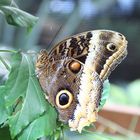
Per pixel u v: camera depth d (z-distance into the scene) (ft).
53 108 1.39
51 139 1.49
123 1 5.75
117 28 5.82
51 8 5.58
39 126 1.36
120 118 3.10
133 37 5.76
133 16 5.72
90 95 1.40
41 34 5.40
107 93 1.60
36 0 5.48
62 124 1.47
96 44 1.42
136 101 4.15
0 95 1.35
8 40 5.51
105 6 5.75
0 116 1.34
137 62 5.69
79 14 5.72
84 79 1.42
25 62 1.40
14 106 1.36
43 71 1.40
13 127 1.33
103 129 2.86
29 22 1.56
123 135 2.89
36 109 1.36
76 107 1.40
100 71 1.41
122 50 1.40
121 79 5.66
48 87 1.40
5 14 1.55
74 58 1.43
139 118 3.08
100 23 5.82
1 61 1.48
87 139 2.55
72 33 5.69
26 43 5.32
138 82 4.28
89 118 1.39
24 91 1.36
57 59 1.42
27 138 1.34
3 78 1.52
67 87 1.41
